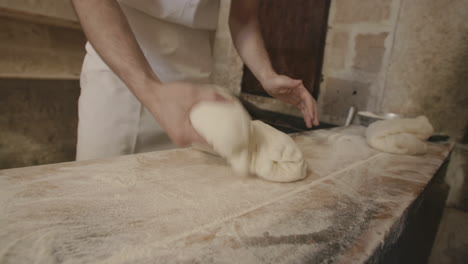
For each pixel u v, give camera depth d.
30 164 2.96
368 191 0.90
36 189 0.72
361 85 2.16
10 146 2.78
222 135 0.71
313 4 2.24
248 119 0.79
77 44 2.98
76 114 3.25
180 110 0.67
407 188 0.94
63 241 0.54
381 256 0.65
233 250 0.56
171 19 1.30
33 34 2.61
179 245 0.56
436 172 1.14
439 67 1.83
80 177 0.82
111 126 1.33
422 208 1.36
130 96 1.33
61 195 0.71
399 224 0.74
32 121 2.89
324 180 0.97
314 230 0.65
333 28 2.22
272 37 2.54
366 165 1.16
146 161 1.00
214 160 1.06
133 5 1.20
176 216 0.66
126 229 0.60
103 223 0.61
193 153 1.12
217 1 1.42
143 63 0.72
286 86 1.39
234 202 0.76
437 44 1.82
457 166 1.83
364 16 2.08
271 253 0.55
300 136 1.57
